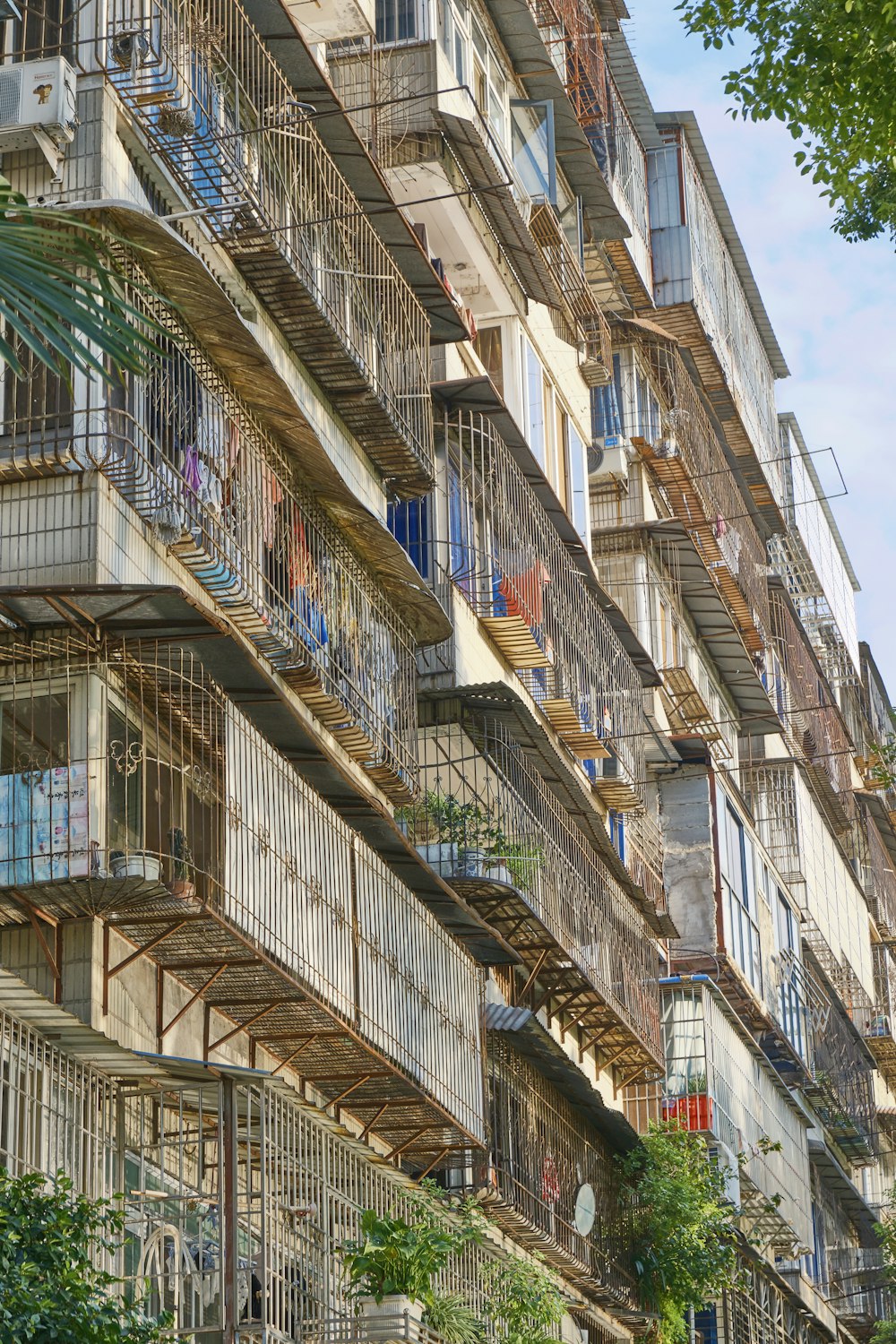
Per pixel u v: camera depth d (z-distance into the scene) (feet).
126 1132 51.93
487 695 82.17
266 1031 59.88
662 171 152.87
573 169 114.32
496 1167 75.46
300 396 70.13
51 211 26.68
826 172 59.93
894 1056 180.04
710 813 125.08
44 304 25.57
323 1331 53.67
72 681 51.90
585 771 102.89
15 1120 45.65
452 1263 63.00
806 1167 134.92
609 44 142.31
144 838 52.24
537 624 90.07
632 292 144.05
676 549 133.28
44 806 50.90
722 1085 111.55
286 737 60.29
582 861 91.09
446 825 79.41
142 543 55.72
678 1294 93.20
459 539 85.20
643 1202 93.61
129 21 56.85
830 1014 151.43
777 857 158.20
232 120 64.54
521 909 81.05
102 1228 47.14
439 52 89.86
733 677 150.61
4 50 57.47
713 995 112.37
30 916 51.34
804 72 58.90
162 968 55.01
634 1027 96.32
